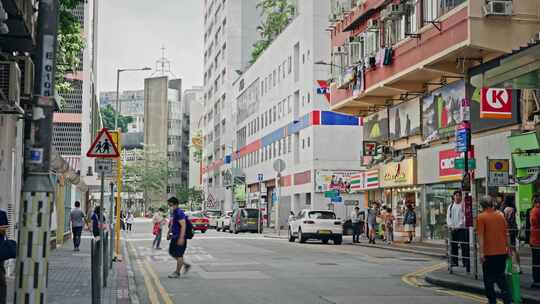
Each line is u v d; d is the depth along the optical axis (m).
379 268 20.28
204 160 115.56
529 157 23.58
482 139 27.19
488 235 11.66
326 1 52.53
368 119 41.69
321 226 35.12
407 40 30.77
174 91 148.38
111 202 21.91
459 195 18.19
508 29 25.34
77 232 27.58
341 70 40.75
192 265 21.33
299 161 56.34
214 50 103.88
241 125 82.75
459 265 18.58
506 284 11.70
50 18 7.48
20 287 7.22
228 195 88.75
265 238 43.16
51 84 7.43
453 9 26.42
